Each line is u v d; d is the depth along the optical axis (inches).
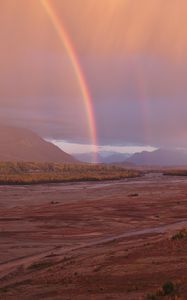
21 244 1461.6
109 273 816.9
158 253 970.1
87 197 3339.1
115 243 1363.2
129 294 623.2
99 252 1172.5
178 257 890.1
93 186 4822.8
